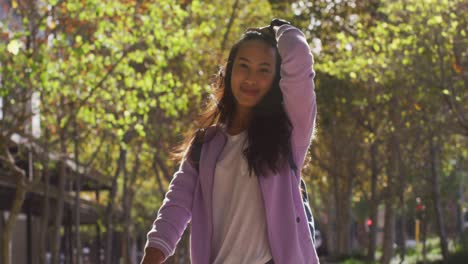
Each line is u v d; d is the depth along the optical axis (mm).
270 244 3979
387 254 30594
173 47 19328
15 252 43156
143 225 47375
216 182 4078
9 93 17656
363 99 29672
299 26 27594
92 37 19812
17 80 17359
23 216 44500
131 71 19547
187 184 4172
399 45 21984
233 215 4027
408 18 21844
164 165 27531
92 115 20172
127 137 25703
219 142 4129
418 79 23266
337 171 40938
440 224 29297
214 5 25953
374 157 33688
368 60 22156
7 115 20312
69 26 18438
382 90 27719
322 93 31031
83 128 24781
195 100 24359
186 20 23797
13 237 42656
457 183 42781
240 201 4020
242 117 4191
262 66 4109
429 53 21719
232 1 26500
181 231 4145
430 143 28484
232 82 4148
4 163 20281
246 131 4105
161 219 4105
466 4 20797
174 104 20562
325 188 46500
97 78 19625
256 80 4094
